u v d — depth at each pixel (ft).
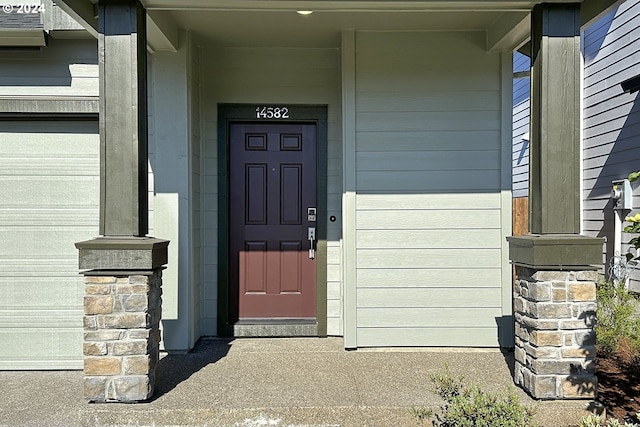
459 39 14.37
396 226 14.29
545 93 10.35
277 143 15.67
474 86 14.40
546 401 9.91
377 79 14.32
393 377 11.55
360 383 11.12
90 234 13.16
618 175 21.36
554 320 9.92
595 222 23.17
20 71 13.08
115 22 9.98
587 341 9.95
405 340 14.20
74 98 12.92
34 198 13.11
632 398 10.88
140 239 9.98
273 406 9.73
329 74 15.43
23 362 13.03
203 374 11.68
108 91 9.98
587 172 23.89
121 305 9.75
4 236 13.06
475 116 14.40
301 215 15.71
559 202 10.32
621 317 13.20
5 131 13.07
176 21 13.17
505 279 14.23
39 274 13.08
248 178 15.65
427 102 14.38
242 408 9.65
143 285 9.77
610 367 12.83
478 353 13.76
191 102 14.08
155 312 10.34
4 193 13.07
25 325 13.04
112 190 10.01
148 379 9.87
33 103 12.85
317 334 15.31
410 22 13.62
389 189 14.34
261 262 15.65
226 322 15.26
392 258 14.26
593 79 23.29
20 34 12.49
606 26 22.09
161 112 13.66
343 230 14.38
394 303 14.24
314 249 15.62
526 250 10.25
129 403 9.75
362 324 14.17
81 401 10.77
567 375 9.92
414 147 14.35
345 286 14.16
